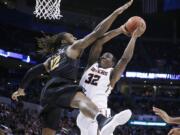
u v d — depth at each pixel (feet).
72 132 65.16
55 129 15.56
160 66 102.78
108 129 12.46
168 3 81.87
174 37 104.78
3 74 89.35
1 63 85.25
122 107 92.79
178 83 102.12
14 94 15.90
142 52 103.86
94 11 97.50
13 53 84.23
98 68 16.83
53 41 16.03
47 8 34.09
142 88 104.58
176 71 101.96
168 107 96.17
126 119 12.44
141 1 98.73
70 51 14.64
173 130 14.83
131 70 101.76
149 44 104.73
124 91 102.78
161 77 101.81
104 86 16.72
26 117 67.05
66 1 94.99
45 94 14.66
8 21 82.43
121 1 97.96
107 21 14.61
